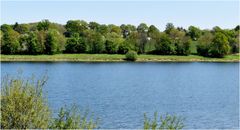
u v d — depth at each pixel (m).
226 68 171.00
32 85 19.55
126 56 194.00
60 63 173.88
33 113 19.02
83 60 188.25
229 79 128.38
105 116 54.94
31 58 179.50
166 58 199.00
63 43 198.62
